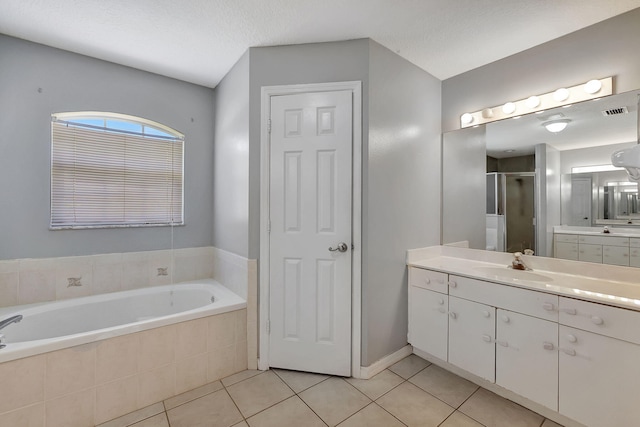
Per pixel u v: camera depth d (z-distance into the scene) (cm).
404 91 224
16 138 207
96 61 234
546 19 177
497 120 223
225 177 261
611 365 133
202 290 260
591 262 181
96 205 238
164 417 165
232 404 175
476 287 184
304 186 206
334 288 203
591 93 178
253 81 212
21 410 142
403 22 183
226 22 185
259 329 213
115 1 167
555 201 196
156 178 265
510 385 168
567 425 154
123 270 249
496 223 223
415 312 222
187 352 190
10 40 204
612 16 172
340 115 201
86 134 233
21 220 209
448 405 173
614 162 168
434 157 251
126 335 170
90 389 159
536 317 157
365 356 200
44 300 216
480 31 191
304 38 201
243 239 224
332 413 167
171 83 269
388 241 214
